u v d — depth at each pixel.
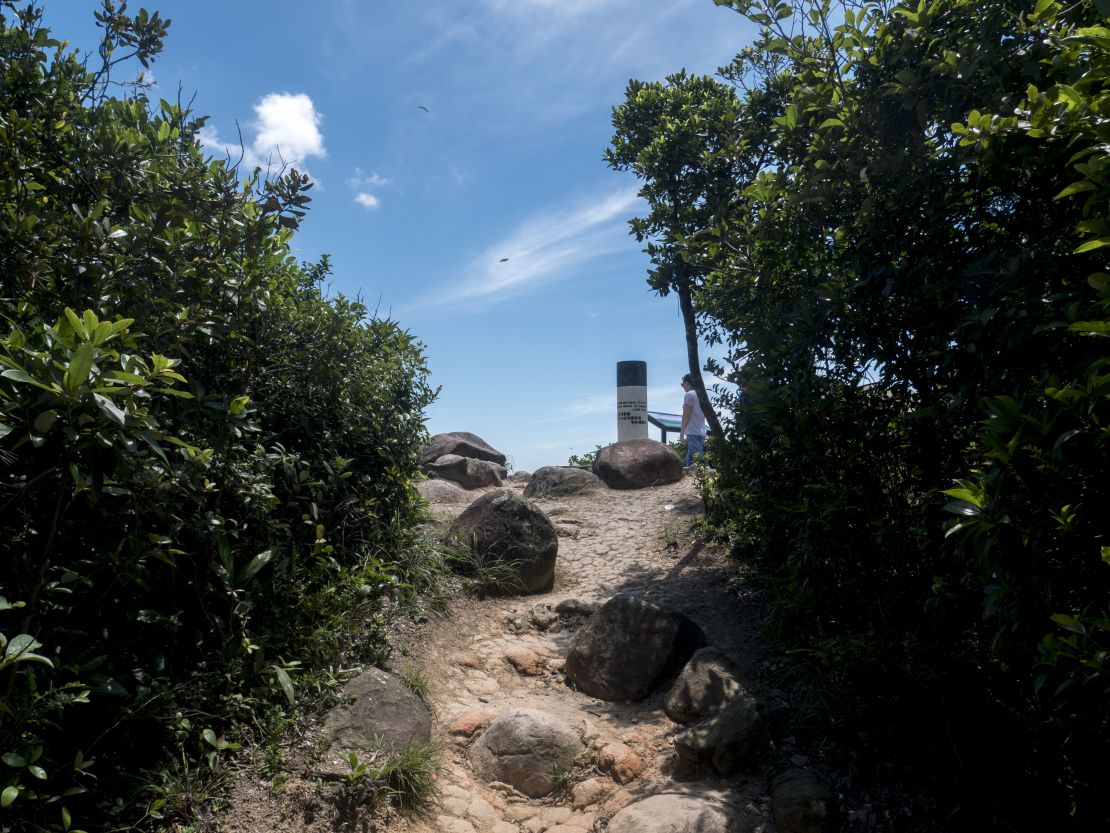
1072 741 3.53
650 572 8.20
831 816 4.04
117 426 2.92
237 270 4.97
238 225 4.64
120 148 4.37
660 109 10.14
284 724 4.41
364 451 6.69
